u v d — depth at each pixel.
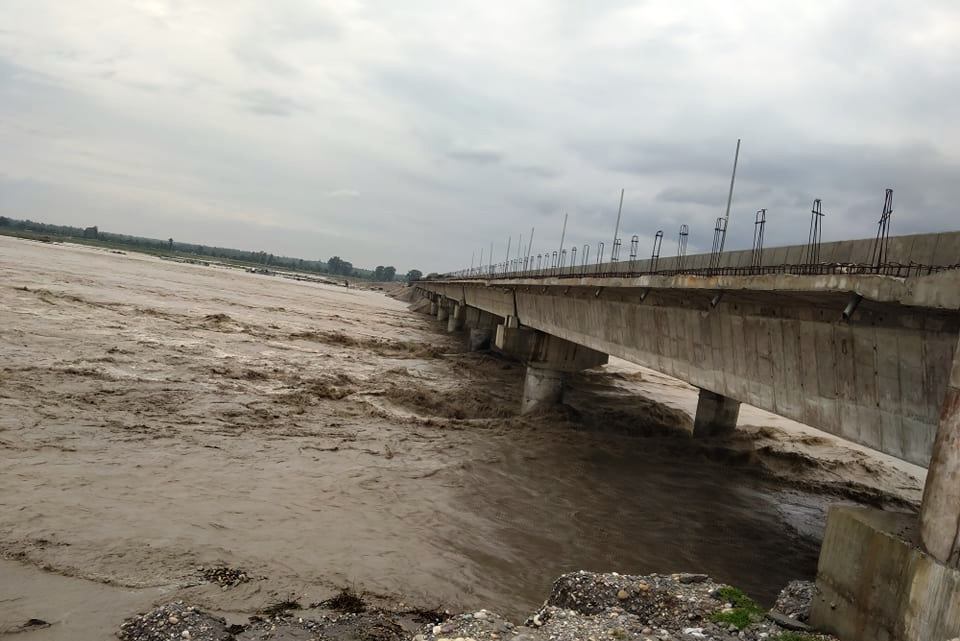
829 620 9.41
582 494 19.72
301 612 10.29
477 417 31.61
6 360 26.27
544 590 12.52
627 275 21.28
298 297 125.12
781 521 19.66
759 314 15.07
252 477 17.16
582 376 53.25
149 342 36.97
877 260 11.51
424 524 15.34
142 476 15.97
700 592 10.72
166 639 8.66
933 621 7.50
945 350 9.55
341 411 27.23
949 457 7.82
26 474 14.90
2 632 8.72
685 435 31.42
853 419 11.76
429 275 157.88
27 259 98.69
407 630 10.01
